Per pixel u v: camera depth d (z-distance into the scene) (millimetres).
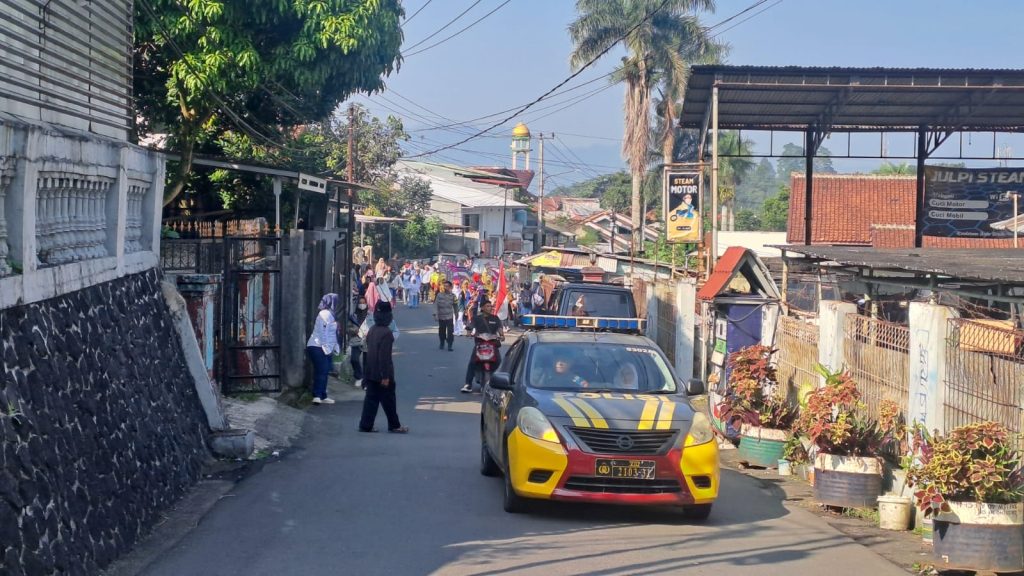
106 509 7043
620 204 84375
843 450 9500
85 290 8117
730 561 7355
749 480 11227
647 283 25969
